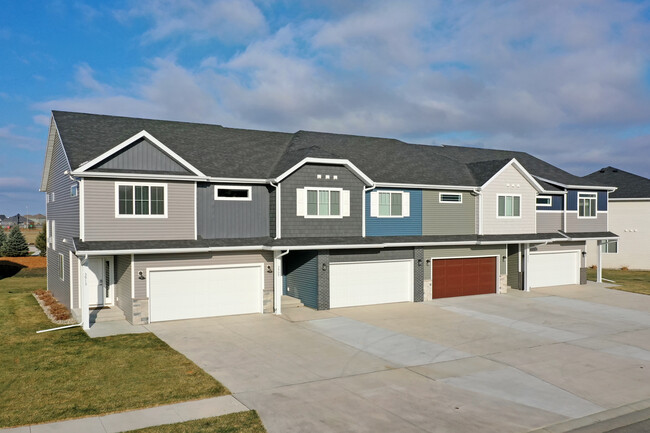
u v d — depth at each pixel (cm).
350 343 1662
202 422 1002
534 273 2938
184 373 1305
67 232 2119
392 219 2434
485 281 2709
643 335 1823
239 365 1397
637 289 2895
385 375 1340
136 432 948
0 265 4062
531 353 1573
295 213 2152
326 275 2197
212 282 2020
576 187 2977
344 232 2255
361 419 1041
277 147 2581
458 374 1359
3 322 1917
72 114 2270
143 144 1898
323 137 2816
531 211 2778
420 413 1081
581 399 1188
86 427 969
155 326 1847
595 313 2209
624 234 4022
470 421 1045
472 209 2658
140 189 1877
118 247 1784
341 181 2247
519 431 1002
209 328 1831
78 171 1747
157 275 1914
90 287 2117
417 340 1714
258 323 1931
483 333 1823
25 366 1352
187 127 2534
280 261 2109
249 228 2175
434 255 2520
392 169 2562
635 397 1206
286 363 1426
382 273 2384
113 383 1223
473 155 3275
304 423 1012
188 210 1966
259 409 1080
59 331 1759
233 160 2280
